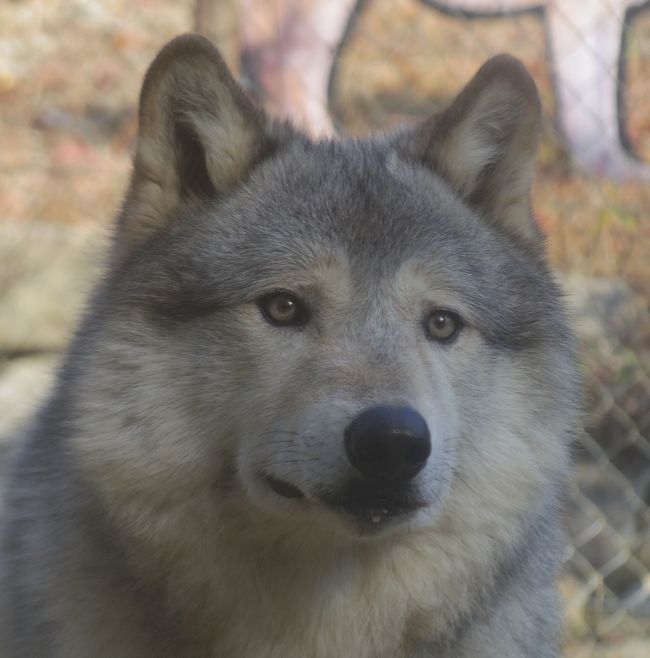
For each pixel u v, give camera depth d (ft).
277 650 30.07
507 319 30.60
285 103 62.95
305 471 26.91
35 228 53.67
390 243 29.27
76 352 30.76
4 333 52.60
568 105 67.15
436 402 27.81
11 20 63.36
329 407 26.61
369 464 25.96
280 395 27.81
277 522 28.96
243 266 28.96
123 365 29.07
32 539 31.50
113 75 63.62
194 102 30.48
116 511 29.12
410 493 26.73
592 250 59.98
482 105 32.35
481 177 32.86
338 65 67.41
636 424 58.34
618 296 58.59
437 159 32.50
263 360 28.30
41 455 32.81
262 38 61.98
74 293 53.93
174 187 30.58
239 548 29.60
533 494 30.94
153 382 28.78
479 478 29.99
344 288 28.68
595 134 66.03
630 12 71.46
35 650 30.45
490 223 32.63
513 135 32.58
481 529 30.37
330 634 30.09
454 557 30.30
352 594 29.96
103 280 31.37
